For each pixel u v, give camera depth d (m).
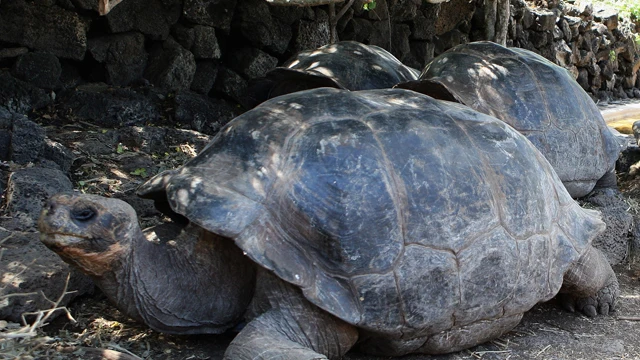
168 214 3.08
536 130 4.48
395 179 2.72
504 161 3.03
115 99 5.10
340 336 2.65
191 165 2.77
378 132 2.81
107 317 3.08
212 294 2.72
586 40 10.95
